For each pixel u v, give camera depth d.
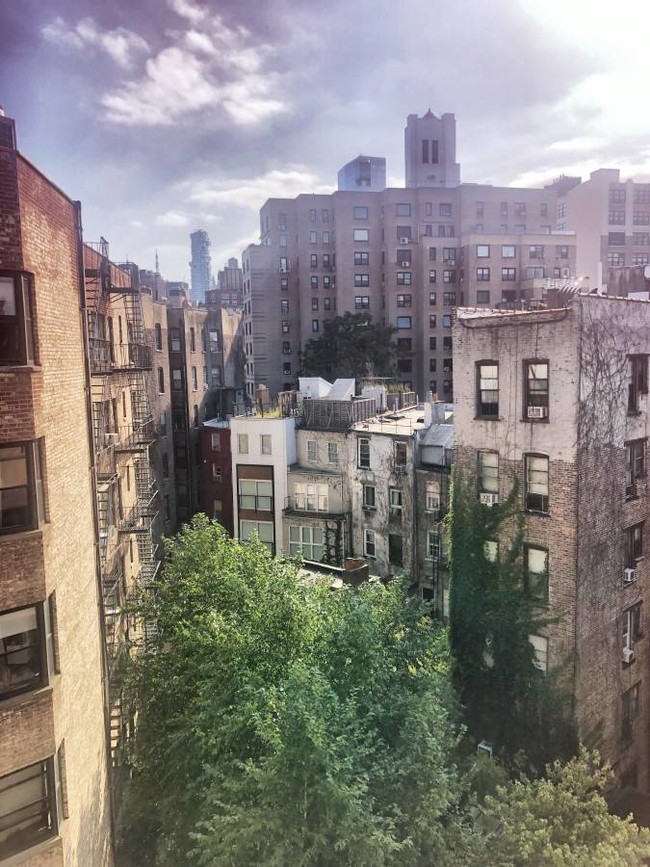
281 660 18.06
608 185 110.75
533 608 23.81
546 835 15.10
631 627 25.80
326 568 33.00
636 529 25.67
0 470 11.45
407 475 36.88
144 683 20.59
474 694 25.77
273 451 42.62
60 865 12.31
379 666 18.12
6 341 11.31
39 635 12.13
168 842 17.34
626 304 23.45
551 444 22.66
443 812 15.79
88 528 16.39
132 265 34.88
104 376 23.23
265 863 12.73
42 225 12.66
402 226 98.38
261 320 98.19
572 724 23.08
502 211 102.44
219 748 16.00
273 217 98.00
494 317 23.91
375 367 85.88
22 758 11.78
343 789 13.07
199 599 21.86
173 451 61.09
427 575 36.75
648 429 25.41
